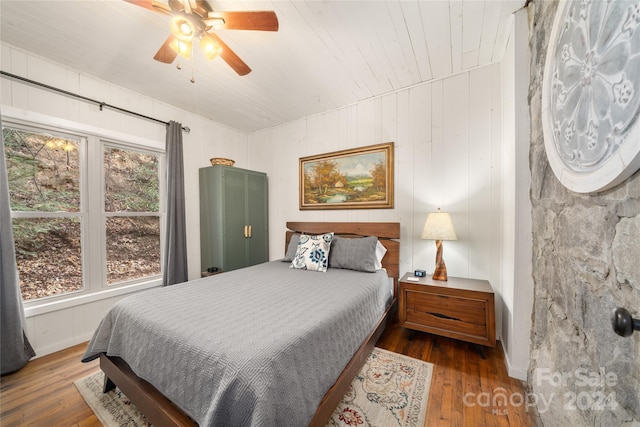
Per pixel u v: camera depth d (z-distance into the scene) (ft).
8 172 6.52
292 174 11.64
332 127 10.40
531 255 5.24
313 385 3.59
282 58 7.06
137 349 4.20
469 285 6.79
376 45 6.59
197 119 10.82
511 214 5.72
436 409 4.68
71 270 7.55
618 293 2.26
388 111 9.11
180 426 3.36
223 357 3.22
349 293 5.83
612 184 2.25
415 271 7.90
